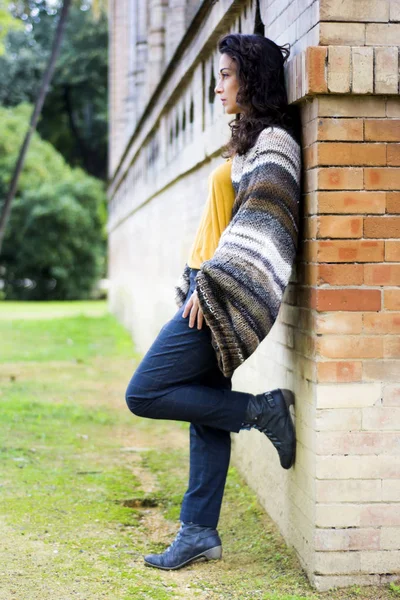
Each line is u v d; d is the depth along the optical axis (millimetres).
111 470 4781
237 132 3123
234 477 4598
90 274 31875
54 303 29656
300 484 3221
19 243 30734
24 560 3232
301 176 3111
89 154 42312
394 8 2904
